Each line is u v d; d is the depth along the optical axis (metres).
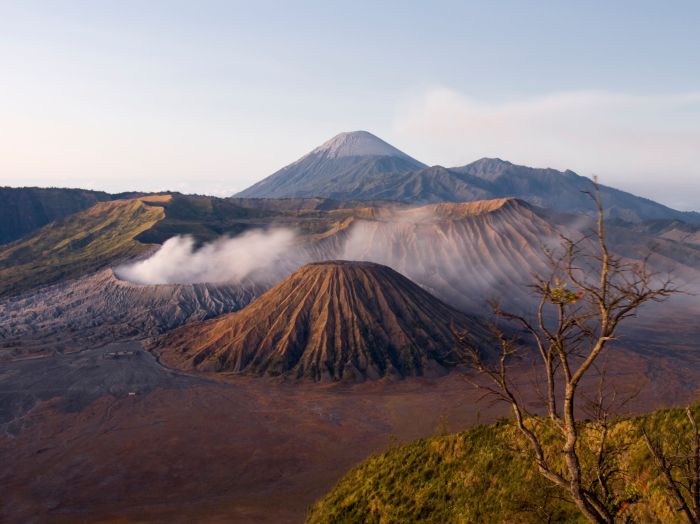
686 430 17.09
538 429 21.98
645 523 13.63
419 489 23.27
